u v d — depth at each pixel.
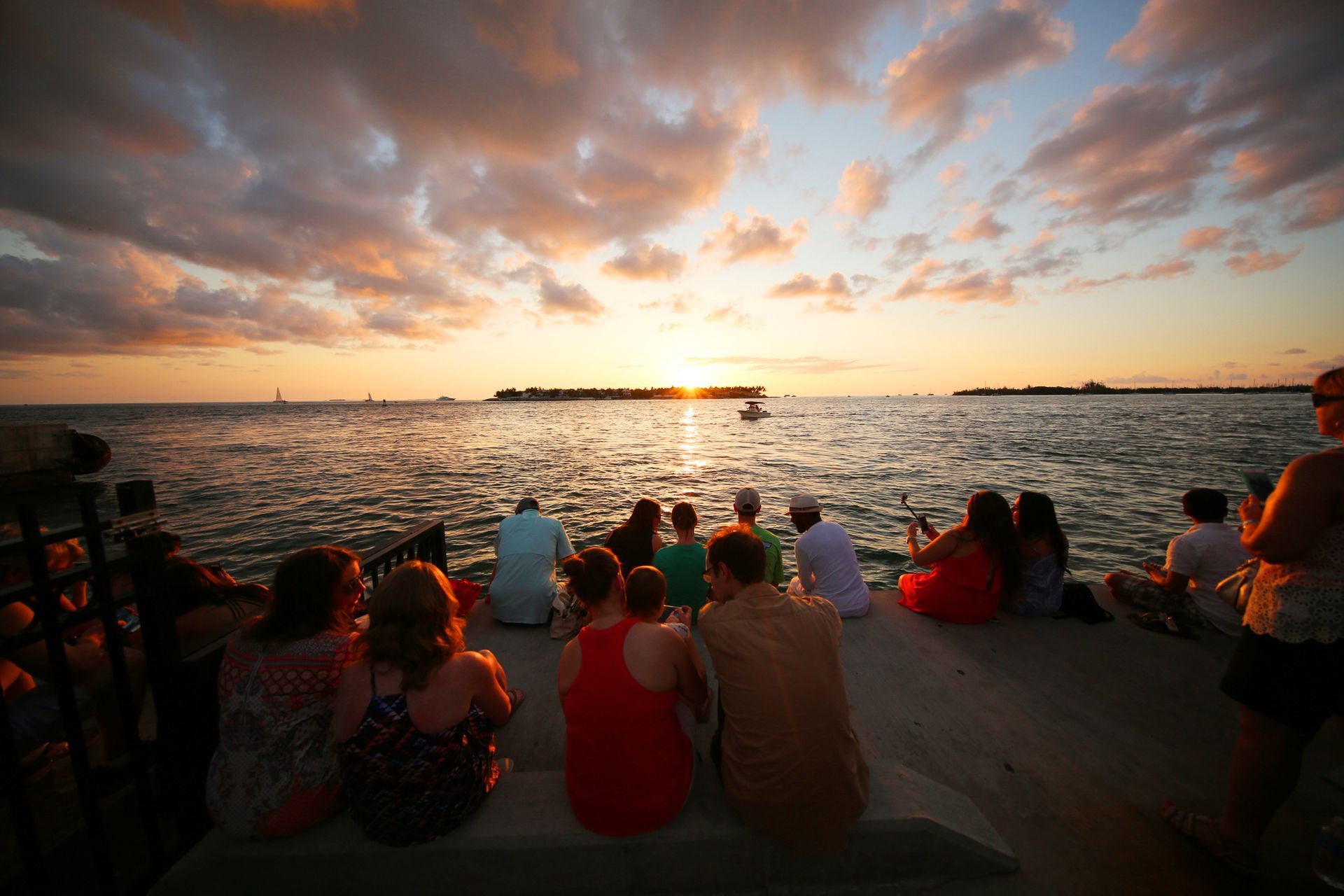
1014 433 40.50
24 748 2.20
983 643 3.77
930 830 2.02
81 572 1.71
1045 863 2.11
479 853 1.96
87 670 2.37
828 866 2.02
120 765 2.51
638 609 2.13
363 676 1.94
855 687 3.27
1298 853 2.14
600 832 1.97
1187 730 2.87
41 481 12.68
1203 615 3.88
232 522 13.50
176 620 2.45
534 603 4.11
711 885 2.03
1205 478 18.33
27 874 1.64
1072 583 4.25
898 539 11.18
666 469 22.50
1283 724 1.87
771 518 13.45
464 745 2.00
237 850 1.95
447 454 29.06
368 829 1.93
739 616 1.98
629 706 1.89
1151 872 2.07
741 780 1.92
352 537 12.12
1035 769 2.60
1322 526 1.75
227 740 1.97
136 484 1.91
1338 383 1.74
